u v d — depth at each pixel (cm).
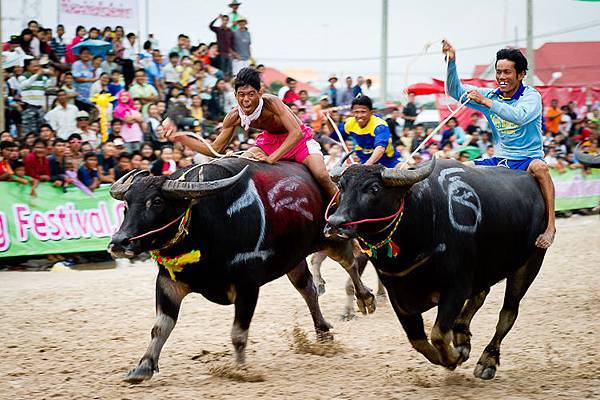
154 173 1393
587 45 2583
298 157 737
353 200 560
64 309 966
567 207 2102
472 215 614
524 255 681
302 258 719
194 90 1695
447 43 710
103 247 1351
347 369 684
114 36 1681
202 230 619
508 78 687
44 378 661
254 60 1900
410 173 554
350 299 917
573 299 1013
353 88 1911
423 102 2344
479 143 1894
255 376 638
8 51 1575
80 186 1338
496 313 948
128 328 867
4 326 873
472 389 614
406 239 582
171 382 641
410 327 620
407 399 582
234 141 1521
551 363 700
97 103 1518
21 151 1298
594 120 2302
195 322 895
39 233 1286
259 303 1005
